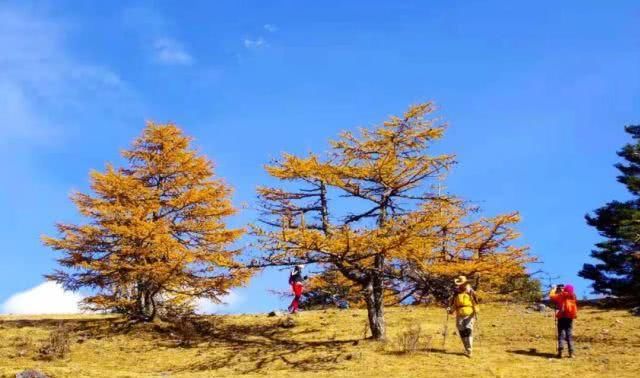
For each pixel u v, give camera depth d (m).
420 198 19.95
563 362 16.50
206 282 23.20
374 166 18.77
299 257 18.61
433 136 19.50
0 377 14.88
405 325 22.78
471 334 17.36
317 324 23.47
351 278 19.77
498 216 18.30
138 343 21.08
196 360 18.59
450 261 19.02
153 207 23.25
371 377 15.34
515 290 19.88
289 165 18.92
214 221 24.48
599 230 29.70
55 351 18.92
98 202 23.30
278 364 17.44
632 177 28.20
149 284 23.36
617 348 18.12
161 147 25.27
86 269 23.16
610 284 28.17
